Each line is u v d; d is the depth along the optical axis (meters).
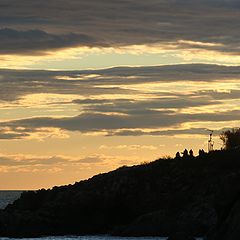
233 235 152.12
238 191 163.50
